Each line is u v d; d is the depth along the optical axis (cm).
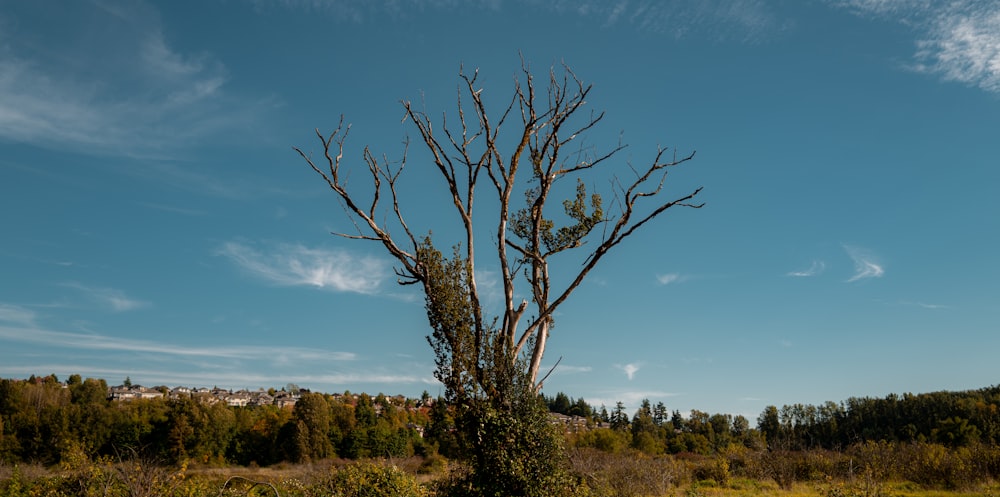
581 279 1509
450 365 1339
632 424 8525
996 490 2327
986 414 4553
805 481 2855
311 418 6444
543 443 1308
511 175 1566
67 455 1478
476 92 1568
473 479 1291
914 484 2592
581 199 1727
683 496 2341
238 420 6769
